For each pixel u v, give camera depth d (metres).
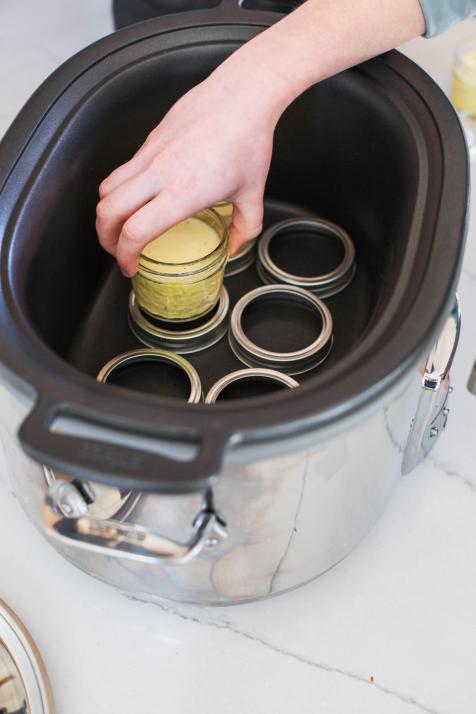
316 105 0.66
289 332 0.68
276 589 0.57
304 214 0.75
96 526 0.46
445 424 0.66
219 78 0.57
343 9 0.60
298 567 0.56
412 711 0.55
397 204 0.61
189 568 0.53
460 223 0.51
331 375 0.44
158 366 0.64
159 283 0.62
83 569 0.58
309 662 0.57
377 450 0.51
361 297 0.70
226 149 0.56
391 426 0.50
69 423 0.43
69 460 0.39
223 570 0.53
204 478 0.39
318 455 0.46
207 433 0.41
